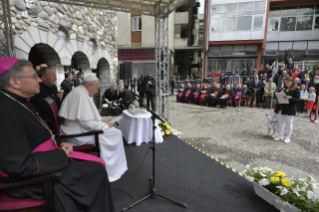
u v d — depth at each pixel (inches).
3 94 51.4
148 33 690.2
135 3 186.7
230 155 150.3
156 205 83.2
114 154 103.9
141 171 113.5
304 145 170.6
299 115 285.0
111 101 272.2
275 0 578.2
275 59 615.2
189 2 798.5
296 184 75.2
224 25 636.1
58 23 203.2
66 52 219.0
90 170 58.7
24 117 51.4
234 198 88.4
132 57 746.2
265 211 79.4
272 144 174.2
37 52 253.3
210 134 207.0
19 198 50.9
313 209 65.3
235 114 307.9
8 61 52.6
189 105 418.3
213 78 506.9
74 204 54.2
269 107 344.8
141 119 155.3
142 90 398.9
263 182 81.0
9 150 45.4
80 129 95.9
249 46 643.5
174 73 857.5
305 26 589.9
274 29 620.1
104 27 307.1
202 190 94.7
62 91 200.2
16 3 152.6
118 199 87.2
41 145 57.6
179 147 154.6
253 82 366.0
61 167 53.2
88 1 161.6
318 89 282.4
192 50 884.6
